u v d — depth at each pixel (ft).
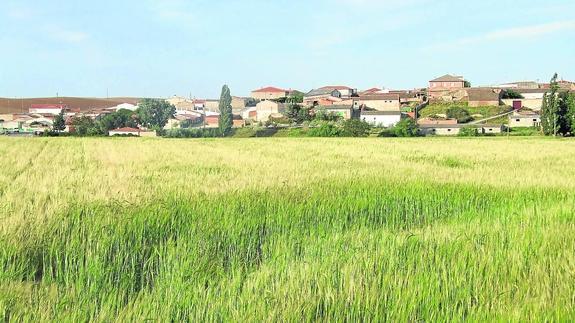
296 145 161.27
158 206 39.45
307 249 29.96
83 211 37.88
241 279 25.23
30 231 31.30
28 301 21.42
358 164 81.30
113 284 26.66
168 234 36.35
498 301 20.86
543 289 21.83
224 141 200.03
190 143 177.88
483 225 34.01
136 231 34.83
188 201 42.68
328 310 21.06
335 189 50.75
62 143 177.58
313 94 565.94
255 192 46.42
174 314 21.01
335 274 23.88
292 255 29.37
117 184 50.55
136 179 55.83
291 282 22.70
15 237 29.89
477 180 59.62
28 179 57.11
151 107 501.97
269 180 53.93
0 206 37.83
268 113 457.27
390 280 22.91
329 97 500.33
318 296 21.70
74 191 46.14
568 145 156.56
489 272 24.17
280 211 40.93
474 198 50.70
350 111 416.67
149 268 29.01
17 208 37.04
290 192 47.09
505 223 36.11
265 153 115.44
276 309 20.22
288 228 38.42
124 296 24.23
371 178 59.26
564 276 23.50
